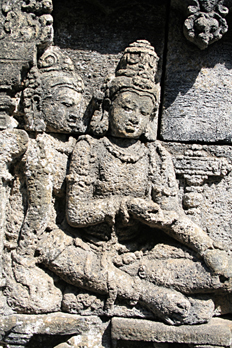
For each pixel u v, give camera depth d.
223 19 2.44
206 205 2.61
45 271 2.41
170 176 2.49
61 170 2.48
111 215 2.34
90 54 2.64
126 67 2.40
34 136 2.51
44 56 2.48
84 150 2.41
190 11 2.44
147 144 2.56
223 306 2.44
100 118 2.46
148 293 2.32
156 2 2.63
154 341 2.27
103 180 2.39
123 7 2.63
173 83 2.65
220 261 2.29
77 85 2.52
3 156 2.36
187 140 2.64
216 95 2.65
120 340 2.39
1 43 2.35
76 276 2.30
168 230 2.43
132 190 2.41
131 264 2.42
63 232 2.44
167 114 2.65
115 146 2.44
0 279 2.35
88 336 2.36
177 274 2.33
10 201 2.48
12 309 2.32
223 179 2.62
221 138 2.64
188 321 2.29
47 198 2.43
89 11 2.64
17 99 2.47
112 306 2.33
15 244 2.44
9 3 2.35
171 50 2.64
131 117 2.35
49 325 2.27
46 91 2.45
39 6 2.34
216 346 2.26
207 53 2.65
